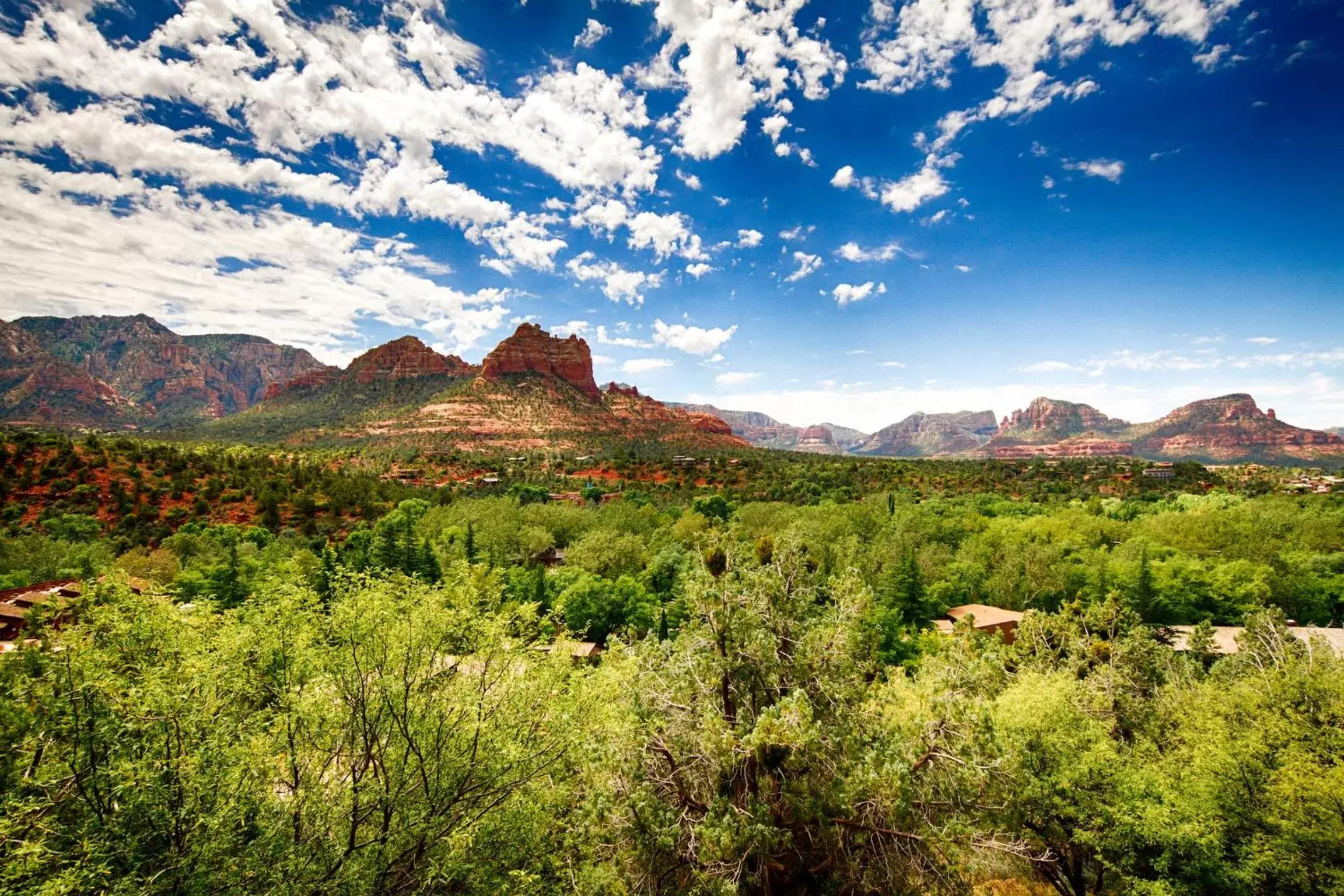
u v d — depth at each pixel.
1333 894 10.87
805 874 10.79
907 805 9.39
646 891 10.21
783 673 11.70
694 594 11.74
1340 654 15.83
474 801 10.65
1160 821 12.62
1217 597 40.44
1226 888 12.30
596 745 11.18
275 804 9.23
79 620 9.17
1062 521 62.66
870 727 11.30
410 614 11.06
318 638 11.24
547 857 10.78
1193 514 58.56
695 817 10.55
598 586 40.44
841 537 57.69
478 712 10.88
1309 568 42.47
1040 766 14.56
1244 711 13.76
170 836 8.25
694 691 11.93
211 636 10.84
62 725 8.11
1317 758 12.03
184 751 8.64
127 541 56.28
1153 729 16.61
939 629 37.81
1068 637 23.11
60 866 7.55
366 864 9.23
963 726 10.61
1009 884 16.66
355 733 10.15
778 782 10.30
